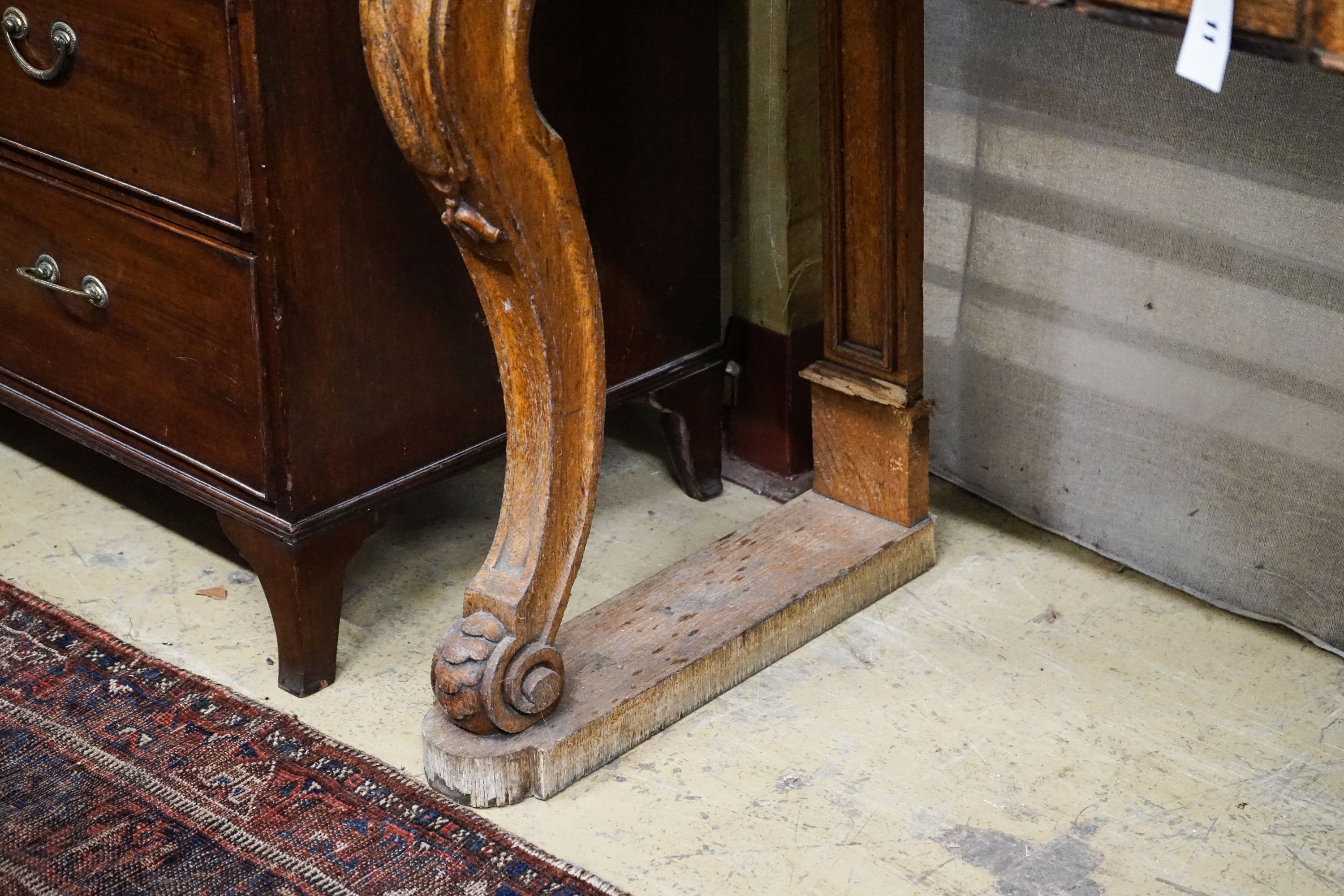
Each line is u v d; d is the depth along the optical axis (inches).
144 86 63.9
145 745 66.4
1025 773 64.6
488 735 63.4
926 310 85.4
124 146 66.0
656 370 82.2
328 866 59.8
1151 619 75.6
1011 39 76.5
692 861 60.1
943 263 83.6
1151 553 78.5
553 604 62.5
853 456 78.7
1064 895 58.0
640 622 70.6
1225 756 65.5
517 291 57.4
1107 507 79.8
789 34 77.4
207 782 64.2
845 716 68.4
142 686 70.0
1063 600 77.0
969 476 86.2
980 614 75.8
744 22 78.9
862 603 75.9
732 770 65.1
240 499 69.3
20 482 86.9
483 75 53.4
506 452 67.6
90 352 73.1
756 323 85.4
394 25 51.9
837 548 76.5
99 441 75.2
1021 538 82.7
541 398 59.7
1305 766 64.9
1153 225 73.9
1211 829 61.3
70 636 73.3
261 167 61.6
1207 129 70.7
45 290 73.7
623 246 78.1
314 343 65.8
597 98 74.2
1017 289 80.4
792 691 70.2
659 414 92.6
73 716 68.2
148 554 80.7
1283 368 71.1
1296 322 70.1
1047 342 79.9
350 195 65.1
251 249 63.5
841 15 69.7
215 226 64.1
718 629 70.1
